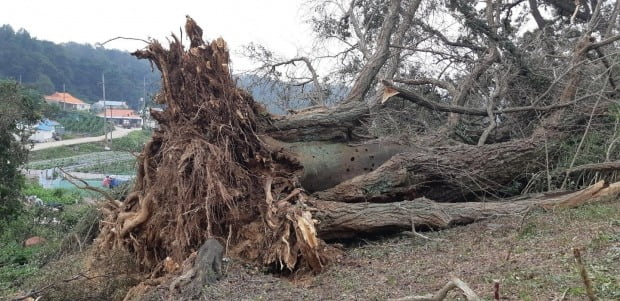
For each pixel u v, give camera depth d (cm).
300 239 592
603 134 882
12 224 1202
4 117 1238
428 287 470
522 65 1066
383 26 1052
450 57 1240
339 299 472
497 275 469
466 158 832
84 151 3706
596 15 1079
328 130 831
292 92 1327
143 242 689
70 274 652
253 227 659
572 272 442
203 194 666
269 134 793
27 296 566
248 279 563
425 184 830
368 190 769
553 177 860
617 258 462
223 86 718
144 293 575
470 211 728
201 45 718
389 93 907
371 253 641
